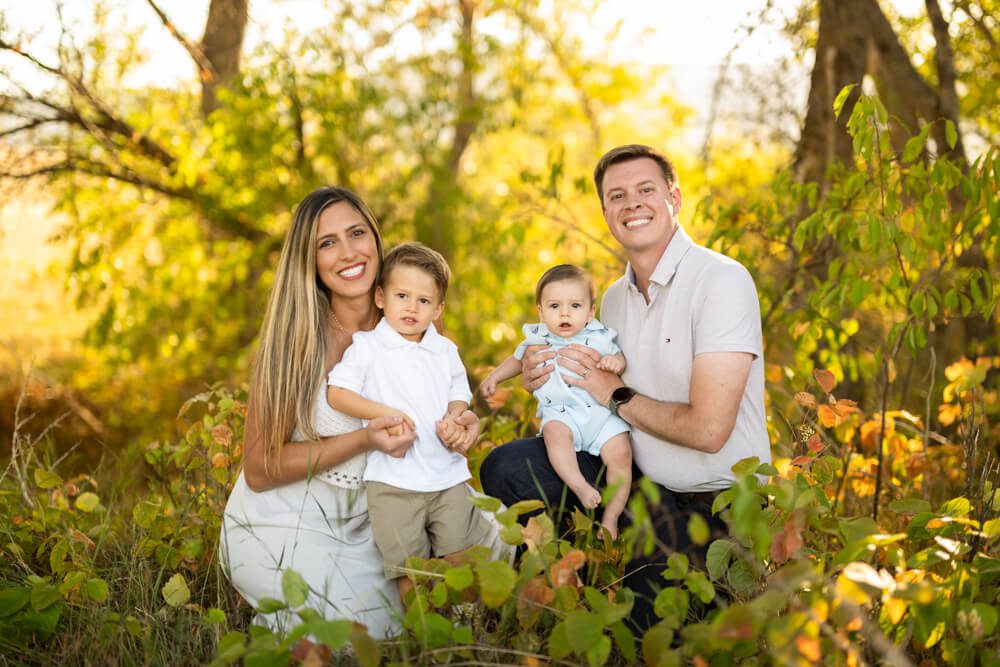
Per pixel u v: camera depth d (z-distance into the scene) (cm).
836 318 423
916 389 451
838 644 204
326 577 275
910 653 257
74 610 296
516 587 247
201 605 312
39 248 997
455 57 884
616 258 509
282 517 297
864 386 509
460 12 938
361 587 288
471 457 375
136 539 344
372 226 310
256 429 295
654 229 305
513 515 245
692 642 217
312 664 214
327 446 290
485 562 233
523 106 1021
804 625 205
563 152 523
